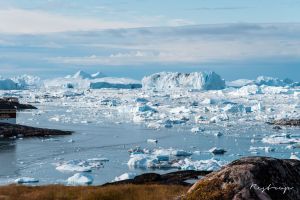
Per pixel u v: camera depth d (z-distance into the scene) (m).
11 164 65.56
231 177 11.80
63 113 174.88
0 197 19.84
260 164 11.94
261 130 120.25
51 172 59.91
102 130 118.75
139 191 18.25
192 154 78.19
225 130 119.94
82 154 77.75
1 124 105.56
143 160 66.31
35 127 114.50
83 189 20.72
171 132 115.06
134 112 177.38
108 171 61.28
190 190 12.29
